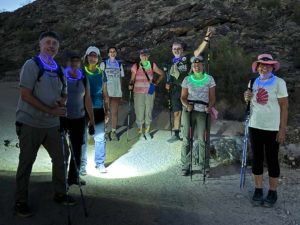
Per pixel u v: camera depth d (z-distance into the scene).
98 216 5.20
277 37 17.88
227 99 12.16
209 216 5.59
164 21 19.95
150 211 5.56
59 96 5.00
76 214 5.19
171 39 18.34
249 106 6.18
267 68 5.91
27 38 23.52
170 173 7.43
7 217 4.86
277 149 6.00
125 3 24.11
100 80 7.06
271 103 5.88
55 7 26.61
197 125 7.15
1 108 11.54
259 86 5.97
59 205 5.34
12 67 20.11
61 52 19.55
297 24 18.88
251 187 6.82
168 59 14.19
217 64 12.98
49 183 6.06
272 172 5.99
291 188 6.81
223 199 6.26
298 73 14.68
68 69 6.05
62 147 5.19
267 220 5.54
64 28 22.42
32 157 4.95
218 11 19.50
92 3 25.72
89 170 7.39
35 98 4.80
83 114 6.20
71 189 6.14
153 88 9.55
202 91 7.05
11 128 9.61
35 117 4.88
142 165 7.83
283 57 16.12
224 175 7.41
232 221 5.46
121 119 11.31
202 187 6.77
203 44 7.84
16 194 4.94
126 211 5.45
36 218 4.93
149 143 9.16
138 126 9.73
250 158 7.95
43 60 4.95
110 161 8.02
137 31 19.73
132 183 6.82
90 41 20.22
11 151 7.93
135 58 16.70
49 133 5.06
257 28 18.67
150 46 18.14
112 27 21.33
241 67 12.96
